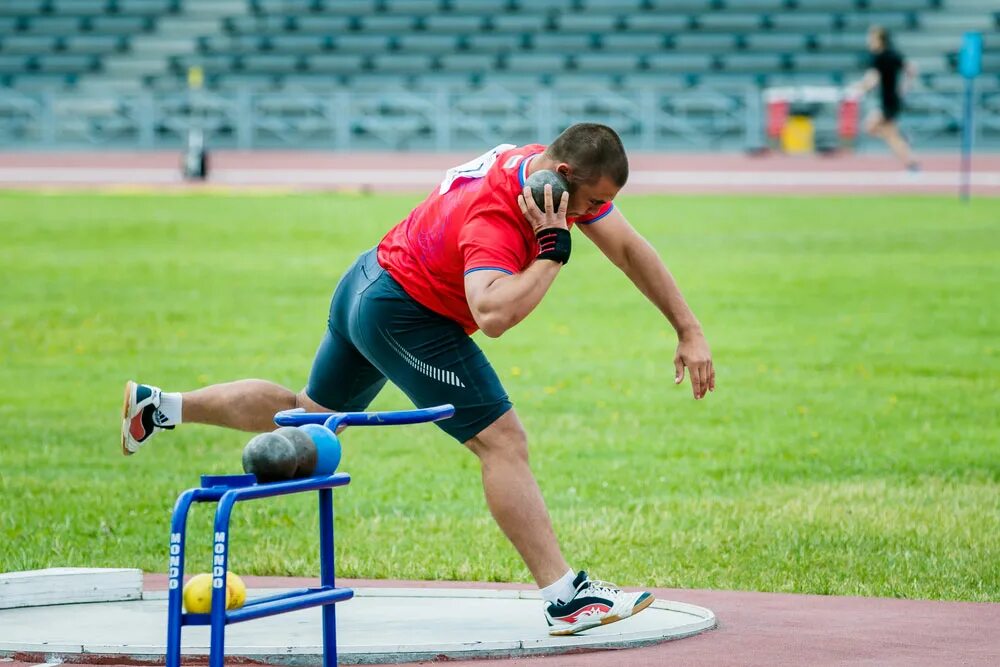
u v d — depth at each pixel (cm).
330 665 1081
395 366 1369
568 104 9719
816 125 9888
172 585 948
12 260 4975
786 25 10656
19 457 2411
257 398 1469
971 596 1576
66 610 1449
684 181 7994
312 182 8000
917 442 2539
